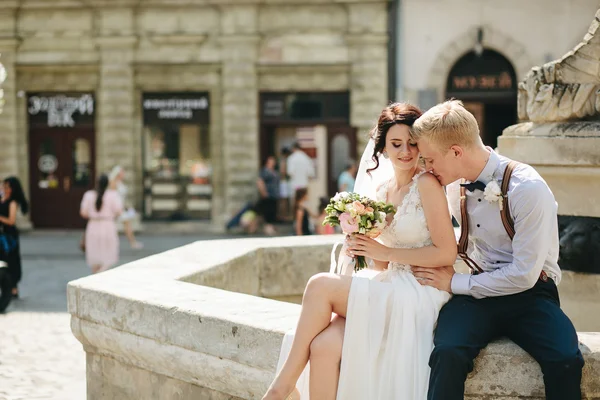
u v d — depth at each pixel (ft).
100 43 79.25
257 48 78.64
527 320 13.35
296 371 13.92
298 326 14.06
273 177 76.69
